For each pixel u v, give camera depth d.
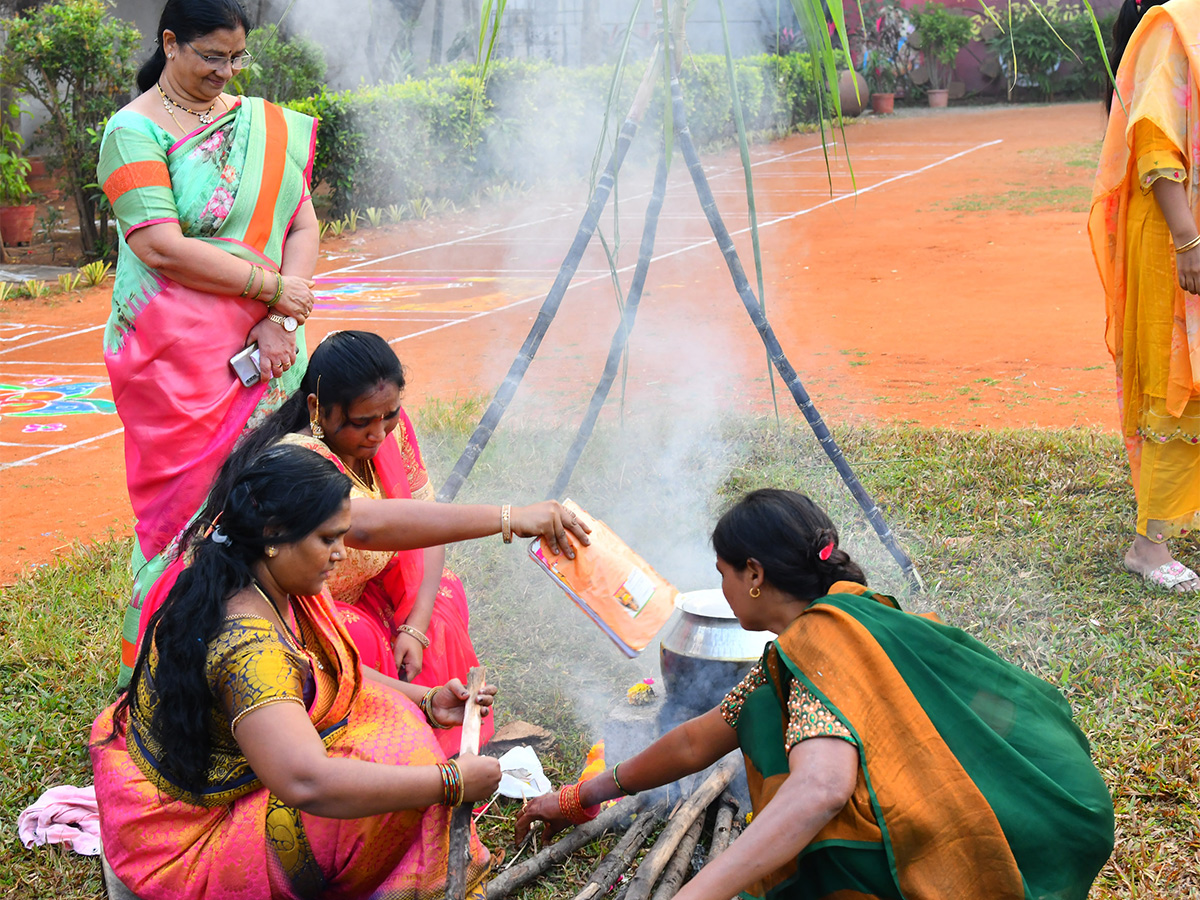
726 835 3.02
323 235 15.60
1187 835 3.05
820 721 2.25
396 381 3.01
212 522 2.86
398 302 11.60
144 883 2.51
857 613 2.39
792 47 25.34
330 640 2.56
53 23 13.06
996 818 2.24
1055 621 4.27
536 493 5.75
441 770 2.41
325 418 3.00
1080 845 2.32
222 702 2.38
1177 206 4.24
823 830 2.26
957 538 4.97
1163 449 4.43
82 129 13.45
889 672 2.30
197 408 3.63
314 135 3.99
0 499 6.50
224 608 2.39
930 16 28.61
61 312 11.70
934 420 6.98
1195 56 4.20
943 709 2.32
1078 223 13.51
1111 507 5.24
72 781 3.55
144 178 3.55
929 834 2.22
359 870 2.51
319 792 2.29
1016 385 7.67
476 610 4.61
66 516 6.21
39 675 4.19
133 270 3.64
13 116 14.45
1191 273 4.21
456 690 2.88
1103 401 7.20
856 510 5.32
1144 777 3.29
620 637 2.95
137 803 2.52
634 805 3.17
